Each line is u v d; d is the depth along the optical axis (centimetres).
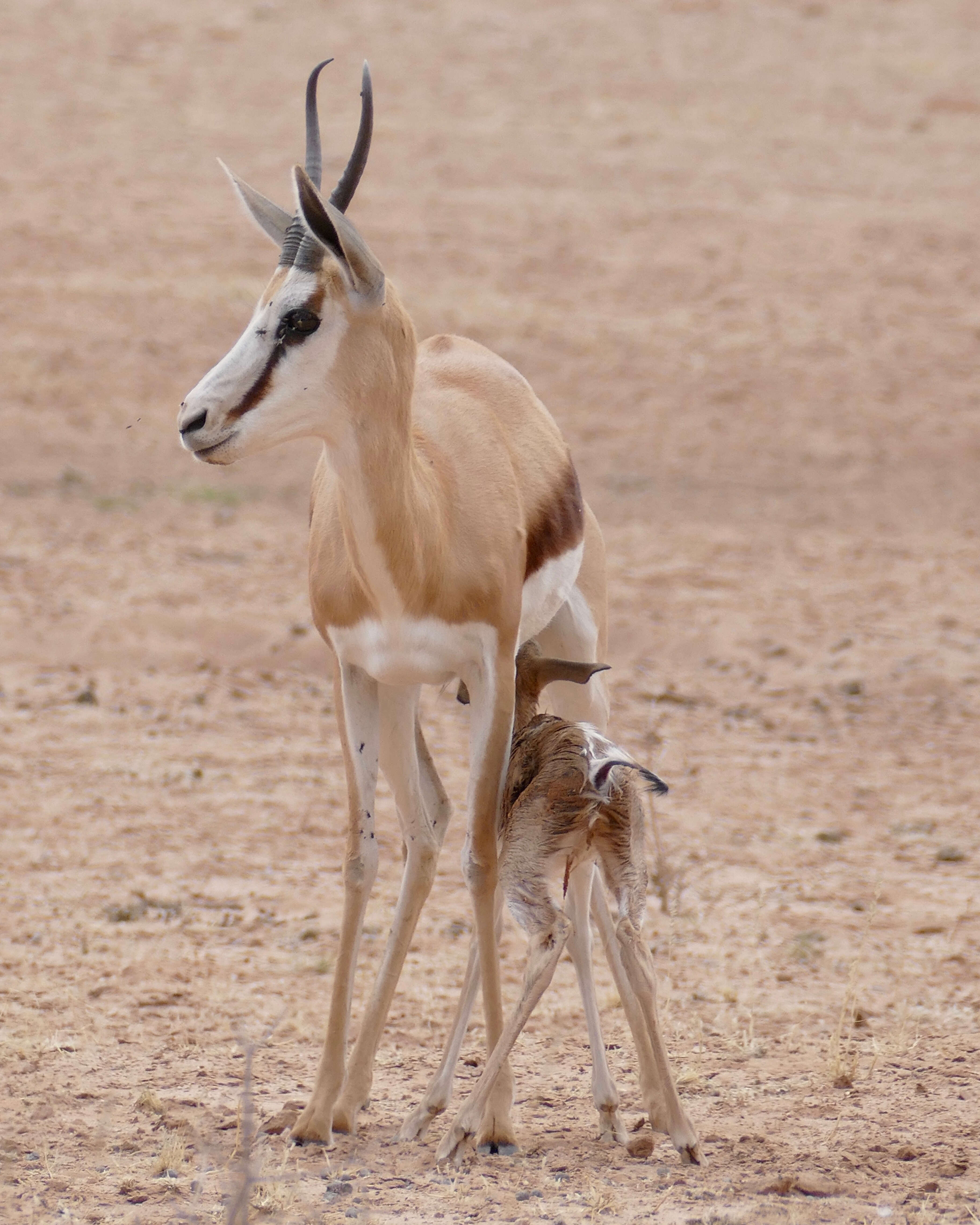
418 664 1830
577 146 10950
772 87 12300
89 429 7219
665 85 12231
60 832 3281
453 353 2188
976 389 8119
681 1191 1653
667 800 3622
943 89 12275
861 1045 2184
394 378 1742
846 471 7288
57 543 5869
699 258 9406
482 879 1838
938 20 13825
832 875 3127
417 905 1906
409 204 9831
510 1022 1714
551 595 2072
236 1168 1709
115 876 3023
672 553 6106
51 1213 1577
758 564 5997
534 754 1811
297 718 4259
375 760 1886
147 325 8131
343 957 1856
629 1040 2233
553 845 1739
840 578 5828
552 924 1734
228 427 1684
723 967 2567
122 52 11994
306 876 3080
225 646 4844
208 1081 2020
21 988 2372
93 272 8662
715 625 5169
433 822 2064
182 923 2766
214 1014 2300
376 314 1727
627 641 5041
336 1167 1728
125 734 4028
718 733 4203
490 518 1895
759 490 7031
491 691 1869
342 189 1791
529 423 2120
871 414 7831
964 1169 1716
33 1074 2023
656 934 2750
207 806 3503
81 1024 2227
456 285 8819
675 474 7181
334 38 12600
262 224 1808
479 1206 1603
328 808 3544
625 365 8156
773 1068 2094
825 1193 1642
